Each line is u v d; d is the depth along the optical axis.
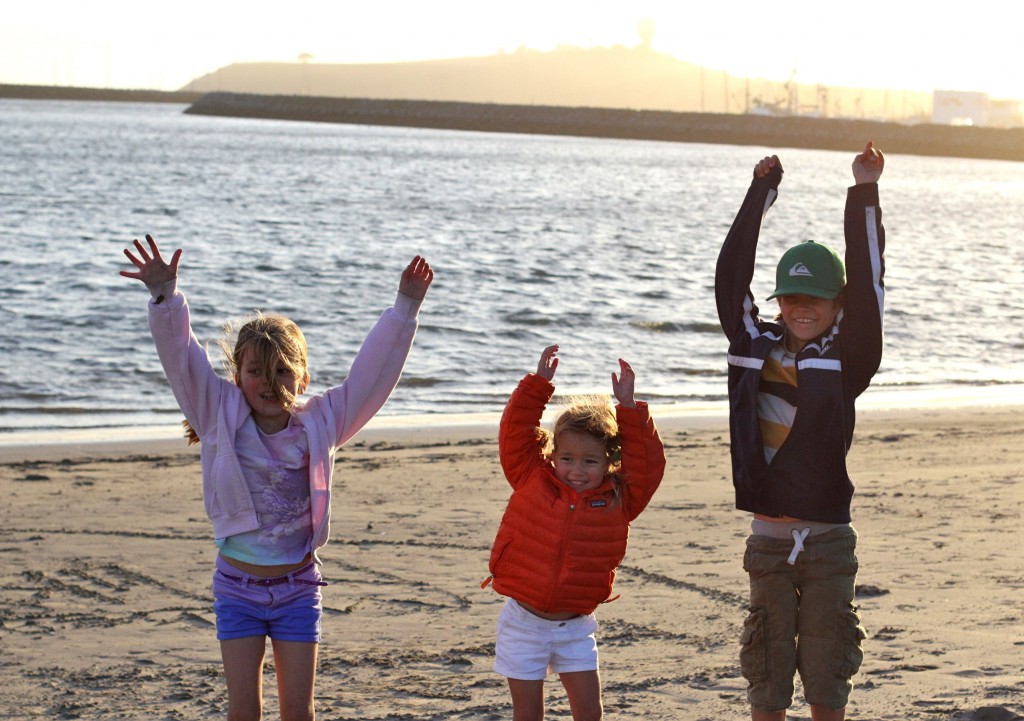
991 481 10.40
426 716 5.23
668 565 7.67
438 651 6.13
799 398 4.32
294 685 4.11
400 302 4.44
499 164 104.50
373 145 136.38
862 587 7.10
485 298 26.41
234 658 4.09
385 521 8.88
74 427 13.73
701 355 20.08
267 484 4.16
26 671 5.82
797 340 4.45
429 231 43.56
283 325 4.25
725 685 5.58
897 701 5.23
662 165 116.69
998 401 16.02
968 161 181.12
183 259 31.92
